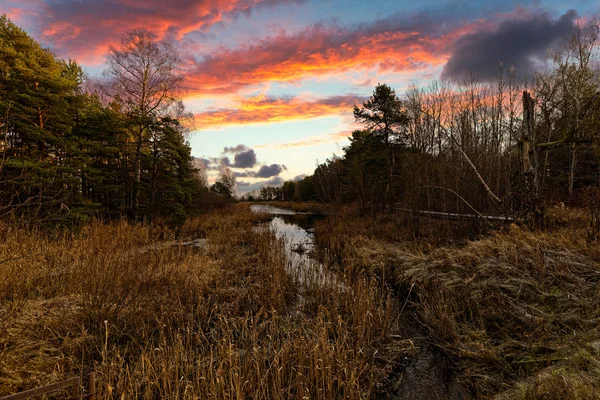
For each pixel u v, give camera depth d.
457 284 6.61
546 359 3.90
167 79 17.33
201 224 19.98
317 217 31.55
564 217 8.65
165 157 17.02
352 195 29.77
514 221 8.42
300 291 7.73
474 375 4.25
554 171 18.33
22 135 10.70
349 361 4.48
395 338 5.55
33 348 4.09
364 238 13.66
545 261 5.83
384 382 4.35
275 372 4.20
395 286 8.35
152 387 3.86
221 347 4.36
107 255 7.04
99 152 14.37
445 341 5.24
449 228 11.23
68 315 4.98
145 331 5.08
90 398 2.44
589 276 5.27
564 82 16.31
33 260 6.61
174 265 7.94
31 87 11.02
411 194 13.67
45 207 8.73
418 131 21.11
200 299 6.63
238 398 3.38
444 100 21.50
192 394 3.50
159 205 16.42
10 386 3.27
